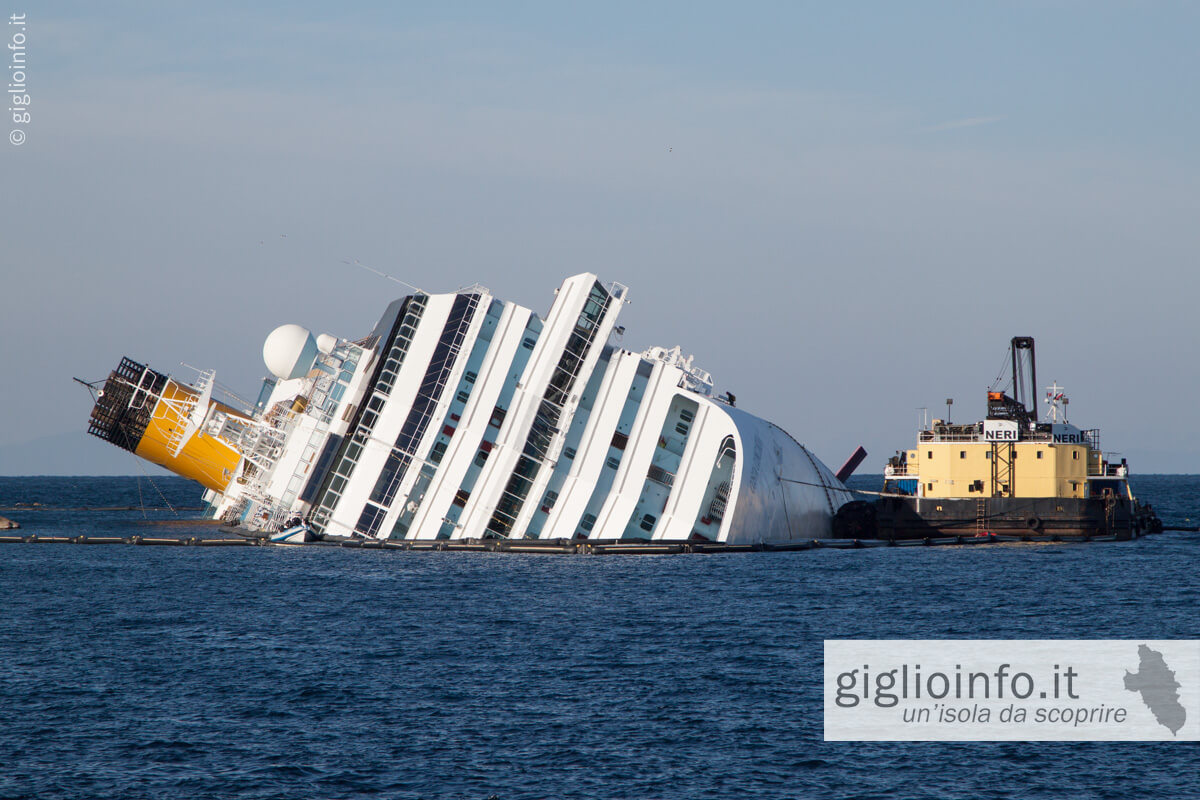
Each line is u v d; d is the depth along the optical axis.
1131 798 89.12
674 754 97.56
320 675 123.06
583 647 136.88
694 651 135.00
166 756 97.00
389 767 94.44
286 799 87.94
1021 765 96.19
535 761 95.81
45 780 91.50
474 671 124.88
